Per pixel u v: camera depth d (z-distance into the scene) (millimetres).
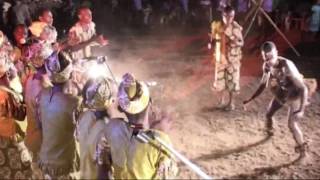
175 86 15547
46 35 11117
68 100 7438
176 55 19719
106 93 6582
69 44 13227
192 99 14336
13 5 23453
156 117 6855
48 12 12836
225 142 11492
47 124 7492
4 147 8852
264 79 10578
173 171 6383
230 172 10094
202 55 19531
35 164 8633
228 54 12867
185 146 11281
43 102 7520
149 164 6270
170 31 24578
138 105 6227
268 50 9914
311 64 18078
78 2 27031
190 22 25906
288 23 22344
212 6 25703
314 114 13109
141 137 6211
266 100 14117
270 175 9953
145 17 26047
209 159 10648
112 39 23016
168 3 26453
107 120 6586
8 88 8680
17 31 11836
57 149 7578
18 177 9008
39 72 8008
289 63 9969
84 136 6555
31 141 8203
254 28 22562
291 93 9961
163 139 6312
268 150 11062
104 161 6336
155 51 20516
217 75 13164
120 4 27609
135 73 17094
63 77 7355
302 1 25062
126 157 6250
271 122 11406
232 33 12758
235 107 13656
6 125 8727
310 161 10500
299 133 10180
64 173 7688
